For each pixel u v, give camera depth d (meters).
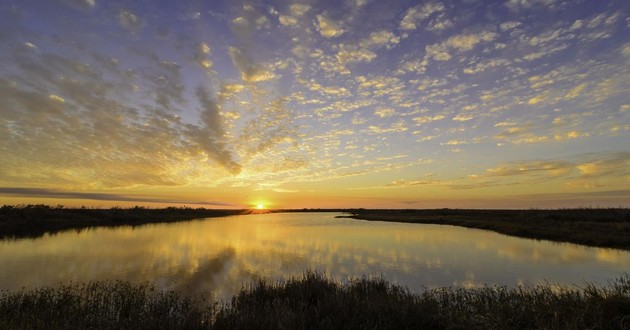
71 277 15.08
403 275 15.77
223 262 19.39
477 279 14.95
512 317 7.05
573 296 8.55
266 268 17.50
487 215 70.81
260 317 6.72
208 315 7.91
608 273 16.16
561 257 20.89
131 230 42.47
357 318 7.18
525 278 15.12
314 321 6.92
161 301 8.97
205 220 79.62
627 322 6.27
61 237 31.70
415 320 7.44
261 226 55.22
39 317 7.05
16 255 20.88
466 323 6.94
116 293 10.27
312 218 100.81
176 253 22.77
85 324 6.87
